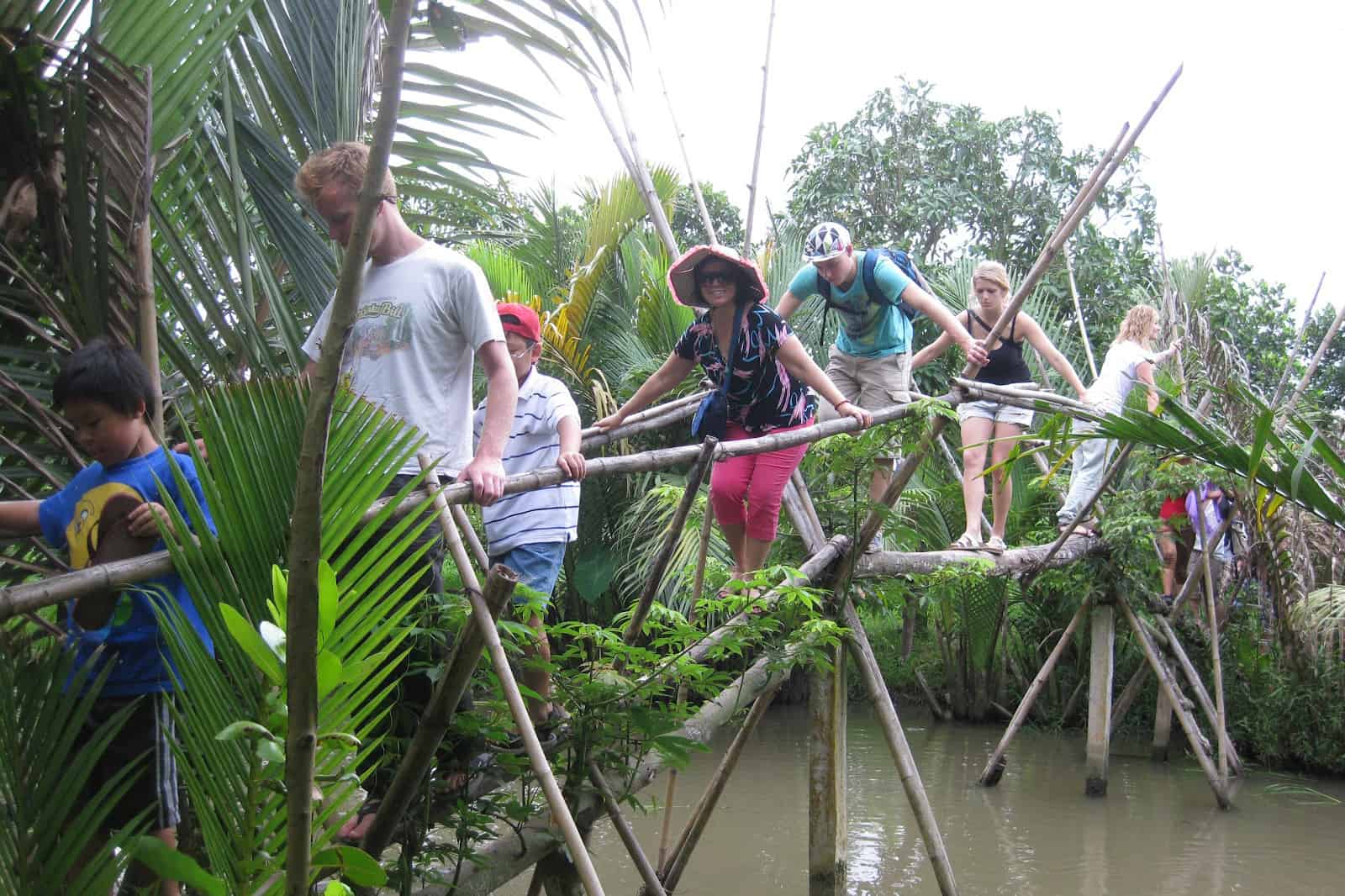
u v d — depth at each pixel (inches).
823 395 197.8
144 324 116.1
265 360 135.2
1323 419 338.6
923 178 636.7
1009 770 443.8
